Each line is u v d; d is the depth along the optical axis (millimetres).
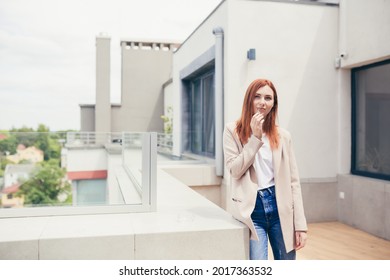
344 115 6133
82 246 2012
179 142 8766
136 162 3037
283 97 5910
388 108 5348
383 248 4695
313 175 6078
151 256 2082
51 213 2539
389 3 4969
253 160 1907
